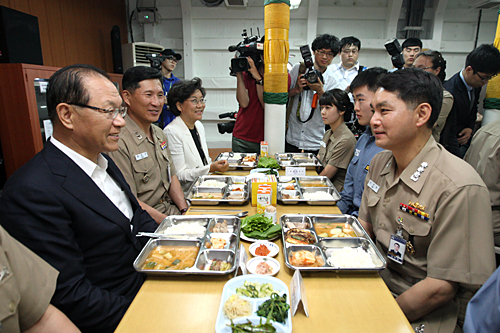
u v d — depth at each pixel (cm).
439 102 113
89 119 107
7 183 103
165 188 206
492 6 498
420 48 351
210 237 133
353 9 543
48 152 110
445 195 109
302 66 328
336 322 89
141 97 178
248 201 187
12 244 79
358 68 385
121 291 124
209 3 529
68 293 98
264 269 112
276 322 85
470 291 123
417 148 122
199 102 246
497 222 180
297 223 152
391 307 96
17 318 74
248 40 321
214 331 86
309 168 267
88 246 114
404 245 122
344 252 122
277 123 314
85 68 109
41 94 278
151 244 126
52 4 379
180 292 103
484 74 249
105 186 130
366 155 195
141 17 545
